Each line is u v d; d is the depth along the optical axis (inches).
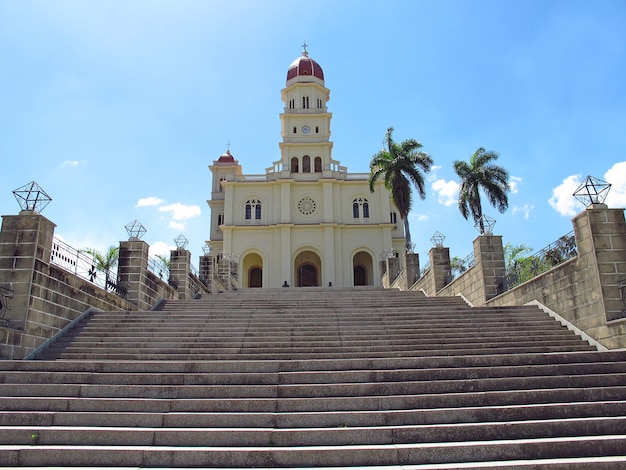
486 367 340.5
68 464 229.5
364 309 562.3
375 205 1712.6
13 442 249.4
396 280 1081.4
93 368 336.8
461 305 625.9
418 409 279.9
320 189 1733.5
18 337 390.6
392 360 349.4
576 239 448.8
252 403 280.5
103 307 544.7
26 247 417.7
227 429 251.8
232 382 316.8
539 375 327.0
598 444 233.9
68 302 472.1
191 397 299.3
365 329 470.6
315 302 641.6
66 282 469.1
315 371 335.0
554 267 487.2
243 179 1764.3
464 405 285.0
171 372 334.6
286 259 1627.7
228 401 280.8
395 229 1755.7
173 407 280.7
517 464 214.5
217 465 228.2
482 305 617.3
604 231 424.5
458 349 404.2
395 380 318.3
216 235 1918.1
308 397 298.8
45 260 435.2
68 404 282.0
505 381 307.4
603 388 293.6
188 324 490.3
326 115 1811.0
